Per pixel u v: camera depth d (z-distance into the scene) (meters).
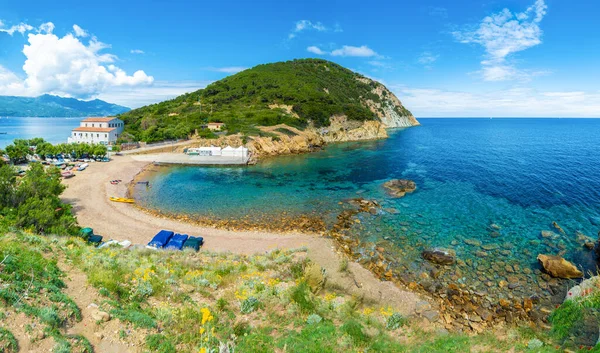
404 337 15.19
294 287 17.50
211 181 57.75
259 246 30.47
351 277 24.58
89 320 10.39
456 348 13.41
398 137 145.25
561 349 13.02
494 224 35.88
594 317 14.27
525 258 28.05
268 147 91.25
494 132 190.62
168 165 71.81
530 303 21.75
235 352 10.61
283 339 11.97
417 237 32.97
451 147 107.81
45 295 10.72
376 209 41.78
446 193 48.91
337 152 95.94
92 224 33.59
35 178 30.39
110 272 14.73
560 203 42.12
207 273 19.20
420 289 23.88
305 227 36.06
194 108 126.69
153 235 32.03
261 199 46.59
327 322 14.17
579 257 27.97
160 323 11.51
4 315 8.91
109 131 87.25
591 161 73.81
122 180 54.56
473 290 23.62
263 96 135.00
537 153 90.69
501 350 13.17
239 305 14.83
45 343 8.48
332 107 129.25
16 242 15.59
